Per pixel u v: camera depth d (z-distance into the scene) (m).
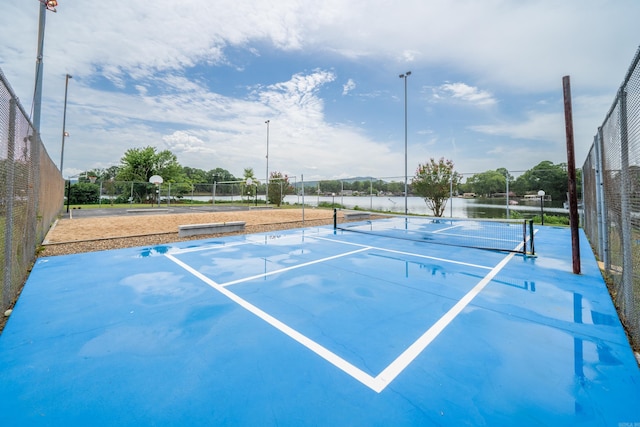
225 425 1.71
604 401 1.92
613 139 3.94
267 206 25.67
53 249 6.82
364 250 7.32
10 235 3.51
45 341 2.72
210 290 4.24
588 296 4.01
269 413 1.81
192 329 3.00
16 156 3.80
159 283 4.54
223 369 2.30
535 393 2.00
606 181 4.75
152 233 8.88
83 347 2.62
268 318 3.29
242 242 8.33
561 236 9.83
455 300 3.87
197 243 8.09
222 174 57.91
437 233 10.66
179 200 30.67
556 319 3.26
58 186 14.34
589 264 5.84
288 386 2.09
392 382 2.14
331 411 1.83
